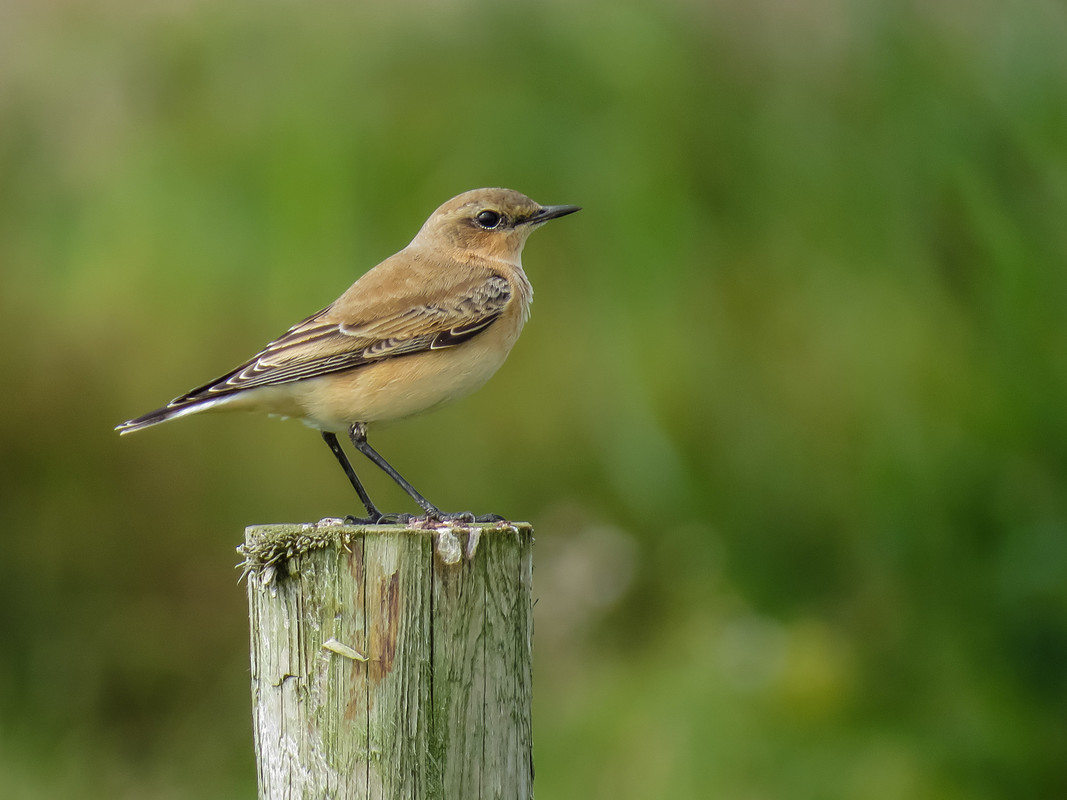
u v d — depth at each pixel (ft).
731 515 46.26
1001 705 43.68
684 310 43.37
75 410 54.13
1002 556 43.86
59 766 49.98
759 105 43.32
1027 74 42.24
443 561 21.85
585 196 42.01
